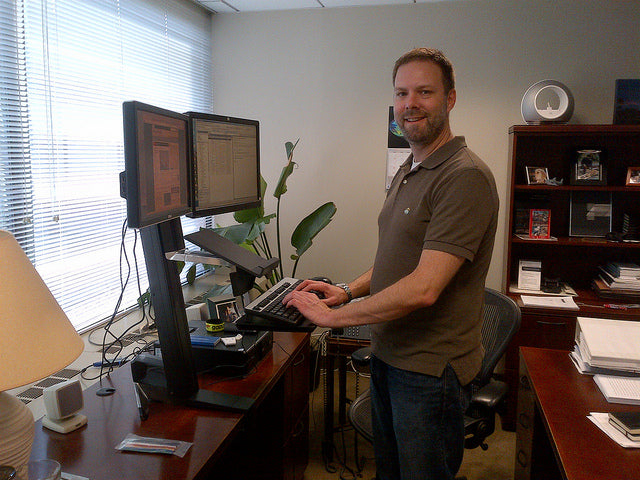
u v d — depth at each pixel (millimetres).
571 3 3295
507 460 2781
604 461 1326
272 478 2129
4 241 1006
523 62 3395
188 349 1529
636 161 3275
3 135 2146
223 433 1382
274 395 2074
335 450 2822
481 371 2043
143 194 1250
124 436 1369
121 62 2887
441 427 1517
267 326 1627
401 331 1535
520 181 3416
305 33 3678
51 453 1291
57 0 2402
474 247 1386
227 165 1861
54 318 1032
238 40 3797
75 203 2584
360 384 3584
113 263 2889
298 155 3789
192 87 3635
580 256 3434
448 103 1541
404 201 1552
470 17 3424
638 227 3135
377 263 1639
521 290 3299
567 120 3070
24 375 932
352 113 3672
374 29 3568
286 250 3900
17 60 2199
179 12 3418
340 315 1509
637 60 3264
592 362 1829
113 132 2859
